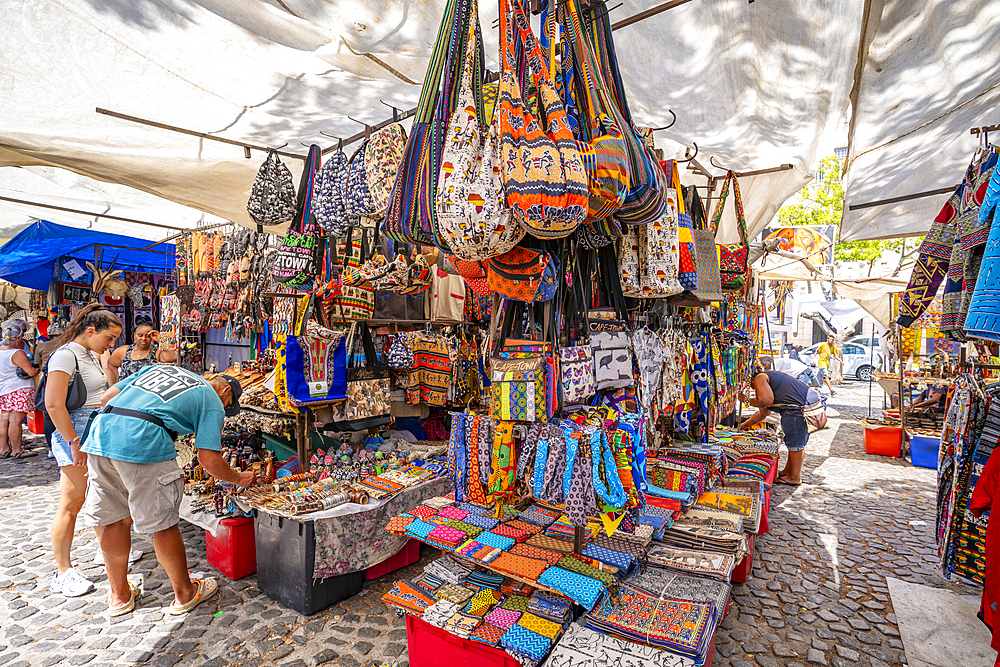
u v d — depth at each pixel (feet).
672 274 8.36
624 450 7.32
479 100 6.07
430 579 8.11
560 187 5.33
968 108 8.91
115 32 7.59
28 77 8.27
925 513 15.43
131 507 8.86
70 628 9.00
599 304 8.08
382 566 11.00
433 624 7.11
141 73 8.62
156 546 9.18
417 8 7.14
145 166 11.19
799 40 7.43
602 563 7.45
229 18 7.30
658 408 10.33
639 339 9.20
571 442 6.63
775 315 52.85
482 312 13.29
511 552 7.73
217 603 9.86
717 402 14.34
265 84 9.25
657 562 8.00
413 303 15.43
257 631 8.95
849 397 44.93
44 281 21.84
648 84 9.33
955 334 8.43
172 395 9.14
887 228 15.53
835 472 20.27
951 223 9.14
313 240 11.00
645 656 5.99
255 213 10.61
